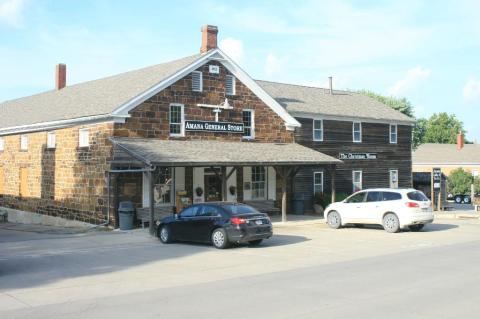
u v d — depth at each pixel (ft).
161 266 46.44
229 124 94.99
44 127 95.71
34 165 100.01
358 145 124.47
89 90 105.29
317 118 115.96
